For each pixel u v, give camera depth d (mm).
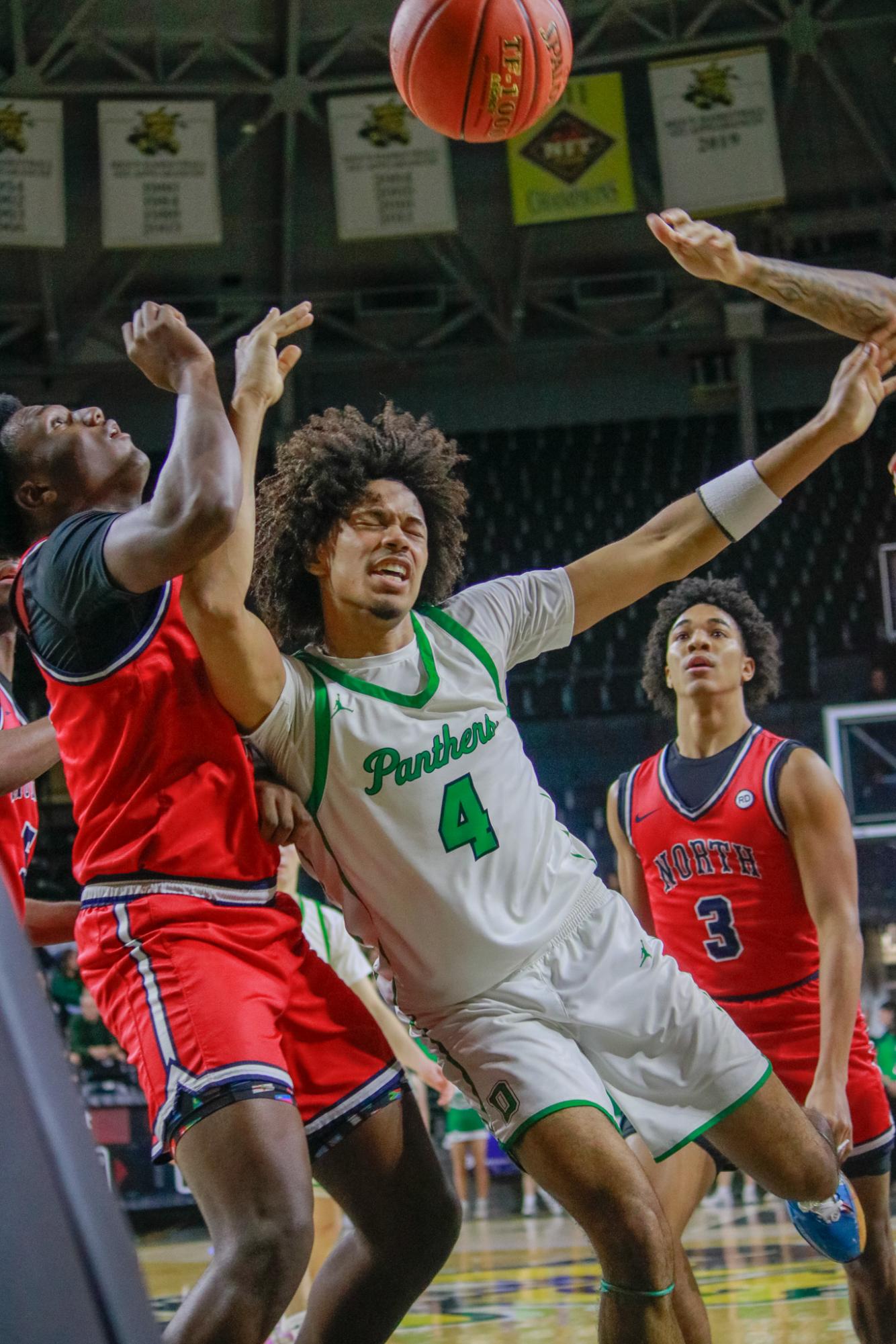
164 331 1792
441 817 2033
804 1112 2256
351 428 2225
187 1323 1636
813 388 14664
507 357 14578
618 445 14922
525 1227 7930
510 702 14039
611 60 12266
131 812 1901
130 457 2137
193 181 11648
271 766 2100
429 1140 2104
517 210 11922
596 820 12961
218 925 1886
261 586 2336
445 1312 4449
